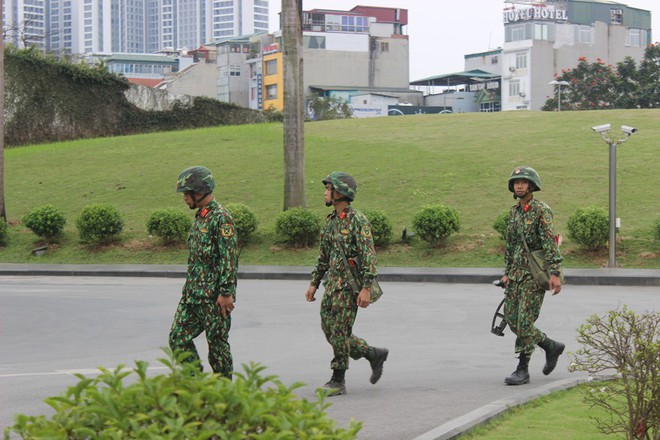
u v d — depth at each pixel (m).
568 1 121.12
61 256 27.56
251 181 34.56
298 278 23.48
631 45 124.25
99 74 56.12
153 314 16.81
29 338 14.16
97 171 38.31
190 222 28.02
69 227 30.19
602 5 122.56
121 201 33.28
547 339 10.39
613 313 7.14
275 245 27.34
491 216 28.44
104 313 16.95
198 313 8.48
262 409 3.95
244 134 46.31
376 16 149.75
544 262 10.01
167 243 28.02
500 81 123.94
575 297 18.70
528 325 10.10
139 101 57.97
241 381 4.26
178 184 8.47
